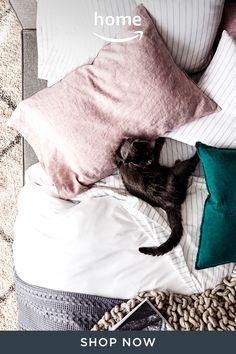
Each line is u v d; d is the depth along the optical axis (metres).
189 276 1.80
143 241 1.80
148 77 1.69
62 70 1.80
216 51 1.81
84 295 1.77
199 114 1.78
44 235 1.81
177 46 1.77
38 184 1.95
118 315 1.77
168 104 1.72
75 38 1.74
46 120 1.77
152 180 1.80
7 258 2.37
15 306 2.36
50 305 1.79
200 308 1.77
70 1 1.73
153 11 1.71
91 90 1.71
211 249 1.73
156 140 1.87
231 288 1.80
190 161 1.85
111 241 1.77
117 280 1.78
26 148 2.05
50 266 1.78
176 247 1.78
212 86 1.79
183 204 1.84
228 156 1.75
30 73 1.99
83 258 1.76
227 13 1.86
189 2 1.70
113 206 1.82
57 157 1.85
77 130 1.74
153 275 1.80
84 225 1.76
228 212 1.72
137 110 1.72
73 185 1.86
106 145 1.77
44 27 1.75
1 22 2.34
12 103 2.35
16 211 2.36
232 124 1.80
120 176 1.88
